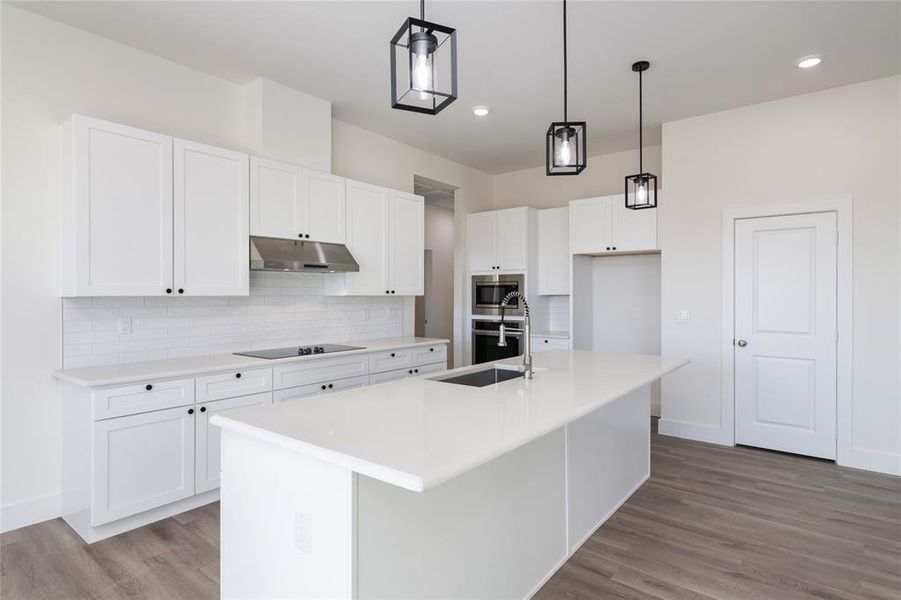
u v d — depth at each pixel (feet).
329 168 12.88
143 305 10.12
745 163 13.17
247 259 10.83
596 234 16.34
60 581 7.04
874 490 10.40
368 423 5.37
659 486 10.68
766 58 10.49
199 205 10.03
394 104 5.50
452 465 4.07
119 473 8.23
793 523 8.93
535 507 7.02
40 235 8.84
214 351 11.32
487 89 12.09
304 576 4.78
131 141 9.07
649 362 10.05
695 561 7.69
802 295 12.43
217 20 9.10
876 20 8.99
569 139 7.74
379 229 14.10
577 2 8.46
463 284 19.51
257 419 5.53
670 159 14.35
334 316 14.08
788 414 12.68
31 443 8.77
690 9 8.68
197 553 7.81
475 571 5.90
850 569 7.43
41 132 8.87
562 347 17.11
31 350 8.75
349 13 8.87
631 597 6.79
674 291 14.34
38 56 8.87
